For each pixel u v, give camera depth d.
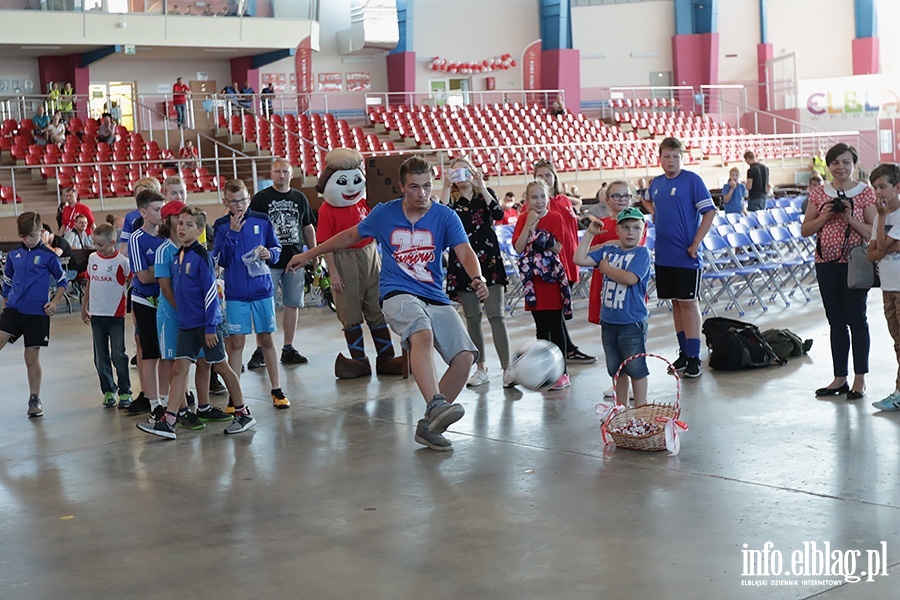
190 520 4.82
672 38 32.34
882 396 6.61
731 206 17.30
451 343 5.92
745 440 5.73
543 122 28.50
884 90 30.66
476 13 31.09
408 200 5.86
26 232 7.36
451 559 4.12
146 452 6.22
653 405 5.94
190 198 20.44
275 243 7.23
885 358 7.91
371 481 5.32
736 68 33.19
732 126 32.31
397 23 29.09
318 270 12.58
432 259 5.91
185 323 6.46
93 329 7.68
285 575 4.04
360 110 29.56
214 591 3.92
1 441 6.74
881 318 9.90
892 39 32.97
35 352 7.46
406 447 6.00
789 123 32.22
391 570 4.04
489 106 28.84
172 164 21.67
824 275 6.58
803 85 31.86
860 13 32.53
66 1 23.16
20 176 21.16
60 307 14.69
